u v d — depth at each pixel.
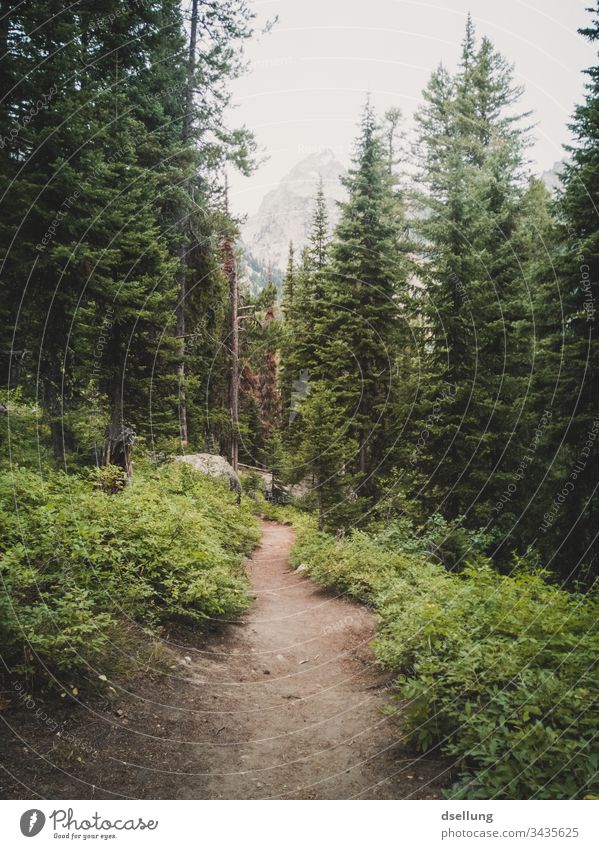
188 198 16.19
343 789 3.77
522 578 7.21
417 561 10.45
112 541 7.06
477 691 4.35
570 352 10.34
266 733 4.70
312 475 15.29
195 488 14.95
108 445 10.98
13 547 5.14
